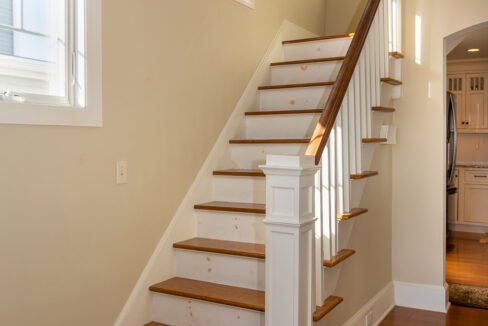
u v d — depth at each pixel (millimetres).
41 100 2223
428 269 4113
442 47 4000
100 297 2469
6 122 1980
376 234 3807
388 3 3734
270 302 2266
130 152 2643
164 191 2902
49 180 2182
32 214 2113
